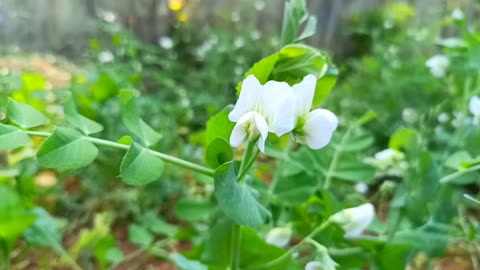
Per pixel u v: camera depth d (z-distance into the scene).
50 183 0.35
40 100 0.29
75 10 0.65
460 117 0.32
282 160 0.24
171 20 0.70
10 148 0.15
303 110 0.15
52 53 0.65
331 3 0.76
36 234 0.23
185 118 0.48
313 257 0.19
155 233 0.33
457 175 0.22
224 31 0.69
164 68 0.60
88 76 0.40
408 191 0.22
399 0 0.77
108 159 0.34
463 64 0.34
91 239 0.26
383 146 0.46
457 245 0.34
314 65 0.15
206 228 0.27
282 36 0.16
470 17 0.68
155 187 0.35
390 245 0.21
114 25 0.61
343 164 0.26
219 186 0.14
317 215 0.22
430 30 0.66
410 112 0.48
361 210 0.18
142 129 0.17
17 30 0.62
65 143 0.15
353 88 0.55
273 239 0.22
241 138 0.14
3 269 0.23
